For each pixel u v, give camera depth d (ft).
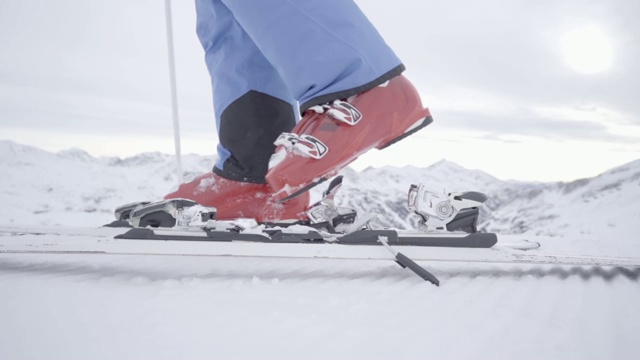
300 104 6.30
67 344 3.07
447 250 5.72
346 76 6.05
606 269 6.28
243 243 5.36
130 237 5.30
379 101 6.14
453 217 5.76
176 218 5.45
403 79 6.37
